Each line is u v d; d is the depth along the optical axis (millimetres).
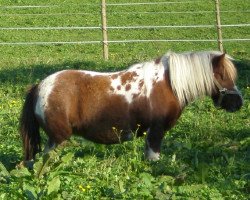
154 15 28562
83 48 23406
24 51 22953
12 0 30406
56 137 9312
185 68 9430
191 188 8617
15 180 8758
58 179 8250
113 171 9305
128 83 9422
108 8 29750
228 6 30078
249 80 16344
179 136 11648
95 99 9320
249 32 26078
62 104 9219
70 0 31000
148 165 9547
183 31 26172
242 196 8547
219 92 9664
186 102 9594
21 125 9445
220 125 12406
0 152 10586
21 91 15461
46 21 27594
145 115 9414
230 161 9664
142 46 23703
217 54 9711
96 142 9633
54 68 17922
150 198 8219
